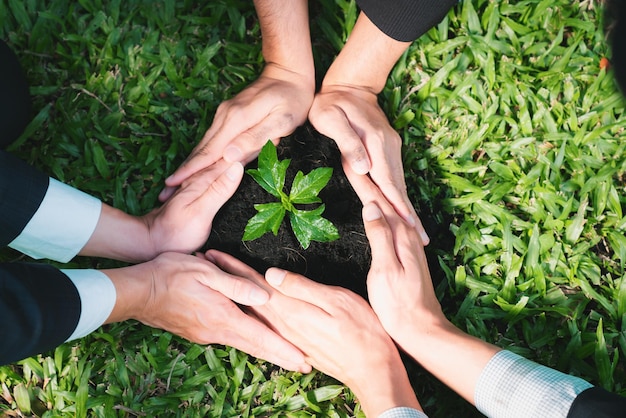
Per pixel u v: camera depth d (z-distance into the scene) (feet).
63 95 3.05
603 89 3.13
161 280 2.64
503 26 3.21
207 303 2.66
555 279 2.92
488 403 2.53
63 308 2.38
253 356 2.83
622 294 2.89
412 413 2.54
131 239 2.70
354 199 2.86
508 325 2.88
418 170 3.04
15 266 2.36
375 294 2.69
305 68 2.90
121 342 2.81
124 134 3.05
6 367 2.75
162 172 2.99
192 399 2.77
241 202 2.84
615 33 1.57
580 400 2.36
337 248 2.82
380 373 2.61
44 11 3.10
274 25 2.79
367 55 2.84
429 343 2.63
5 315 2.25
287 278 2.70
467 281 2.90
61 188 2.56
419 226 2.84
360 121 2.85
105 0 3.17
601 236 2.99
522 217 3.02
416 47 3.16
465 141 3.06
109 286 2.52
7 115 2.79
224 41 3.15
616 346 2.86
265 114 2.83
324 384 2.83
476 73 3.11
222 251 2.81
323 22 3.17
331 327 2.66
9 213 2.45
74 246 2.64
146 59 3.09
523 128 3.09
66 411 2.73
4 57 2.80
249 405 2.77
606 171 3.02
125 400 2.75
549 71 3.15
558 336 2.86
